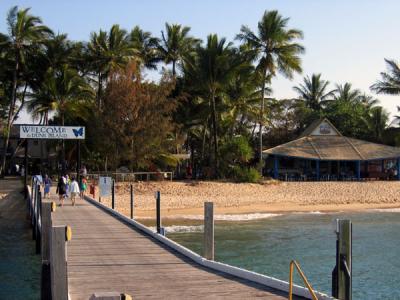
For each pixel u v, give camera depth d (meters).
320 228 31.53
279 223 33.81
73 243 16.39
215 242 26.25
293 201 45.12
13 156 61.97
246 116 65.00
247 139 63.16
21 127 36.19
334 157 57.06
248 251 23.95
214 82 53.41
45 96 54.34
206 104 56.75
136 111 48.69
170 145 50.81
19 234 28.78
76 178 39.84
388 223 34.59
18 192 42.50
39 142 66.31
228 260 21.91
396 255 23.38
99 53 58.12
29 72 57.66
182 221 33.78
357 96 85.75
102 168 55.97
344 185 51.41
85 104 54.78
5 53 54.97
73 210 26.98
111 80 50.12
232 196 45.41
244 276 11.55
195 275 11.89
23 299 14.86
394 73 62.38
